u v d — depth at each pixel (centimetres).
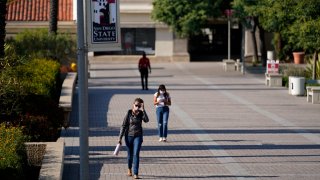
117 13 1652
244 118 3250
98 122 3084
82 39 1622
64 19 6241
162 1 5809
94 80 5128
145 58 4428
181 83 4909
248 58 7119
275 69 4772
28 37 4772
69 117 2988
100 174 2042
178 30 5922
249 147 2508
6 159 1625
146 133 2797
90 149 2430
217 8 5781
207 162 2239
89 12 1617
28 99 2469
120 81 5044
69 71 4669
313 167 2178
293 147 2519
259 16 5319
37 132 2266
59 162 1769
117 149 2028
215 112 3450
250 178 2017
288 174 2075
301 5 3859
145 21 7000
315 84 4138
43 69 3366
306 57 6306
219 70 6072
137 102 2003
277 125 3044
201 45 7419
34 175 1884
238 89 4531
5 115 2289
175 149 2458
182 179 1992
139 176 2022
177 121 3134
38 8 6519
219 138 2694
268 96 4156
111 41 1650
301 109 3581
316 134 2812
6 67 2414
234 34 7431
